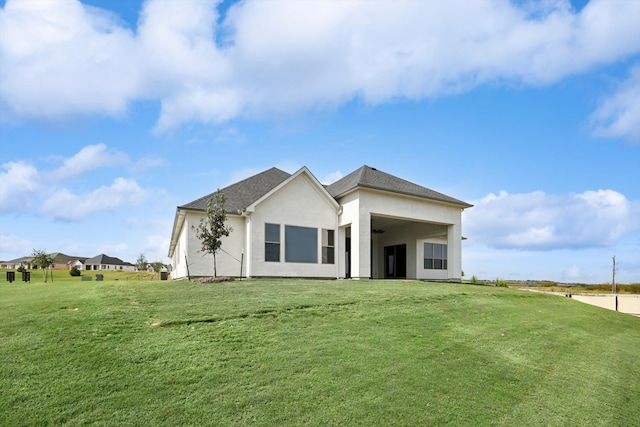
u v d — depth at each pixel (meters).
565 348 9.46
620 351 10.13
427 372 6.69
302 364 6.46
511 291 17.28
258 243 18.47
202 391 5.38
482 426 5.23
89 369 5.79
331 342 7.59
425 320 10.03
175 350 6.65
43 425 4.47
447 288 15.80
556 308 15.12
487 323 10.63
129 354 6.38
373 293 12.87
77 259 91.62
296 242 19.55
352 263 19.84
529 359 8.18
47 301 9.86
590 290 46.66
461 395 6.04
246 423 4.73
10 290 14.20
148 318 8.36
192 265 17.86
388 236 28.81
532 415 5.73
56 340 6.80
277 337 7.64
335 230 20.89
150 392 5.27
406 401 5.61
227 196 20.27
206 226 17.20
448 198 23.36
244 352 6.77
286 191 19.55
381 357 7.09
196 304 9.86
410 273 26.31
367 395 5.65
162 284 13.74
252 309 9.44
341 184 23.16
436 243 27.34
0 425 4.44
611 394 6.99
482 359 7.74
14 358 6.06
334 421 4.94
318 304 10.46
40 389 5.19
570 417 5.85
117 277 43.00
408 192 21.11
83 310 8.82
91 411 4.77
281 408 5.10
